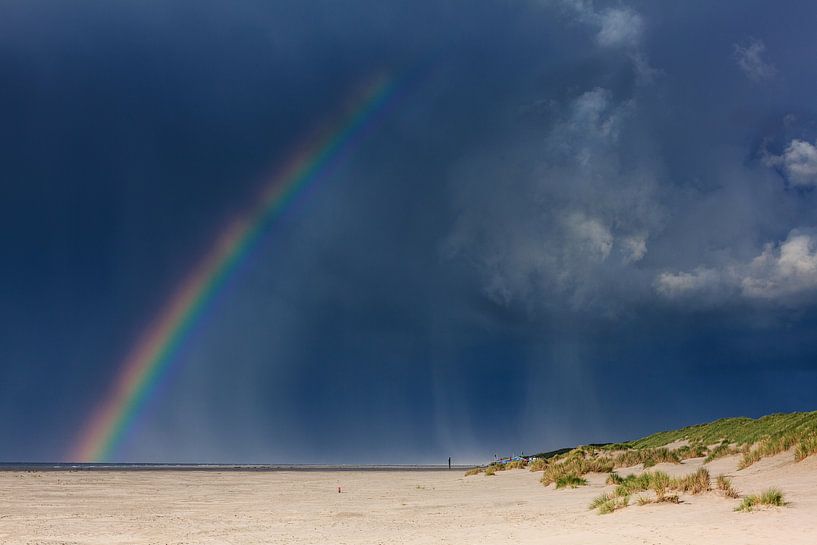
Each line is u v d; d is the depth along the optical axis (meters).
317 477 64.69
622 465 44.69
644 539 13.13
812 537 11.69
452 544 14.98
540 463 58.16
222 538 18.09
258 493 38.66
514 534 15.95
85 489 40.69
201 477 61.62
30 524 21.88
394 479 59.75
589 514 18.73
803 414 44.16
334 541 16.73
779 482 21.22
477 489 39.50
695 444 62.34
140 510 27.20
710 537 12.60
